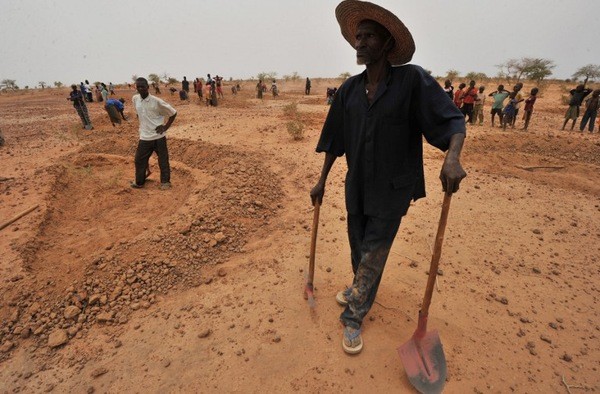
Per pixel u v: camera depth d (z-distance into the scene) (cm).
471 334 258
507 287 315
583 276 335
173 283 320
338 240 388
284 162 668
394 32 180
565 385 219
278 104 1992
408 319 270
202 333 258
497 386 217
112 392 219
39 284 306
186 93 2147
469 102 1105
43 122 1296
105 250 357
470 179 616
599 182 621
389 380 220
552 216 466
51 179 562
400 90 185
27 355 250
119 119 1167
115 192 549
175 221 409
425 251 371
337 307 282
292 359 236
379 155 202
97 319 277
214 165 647
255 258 356
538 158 747
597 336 260
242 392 215
